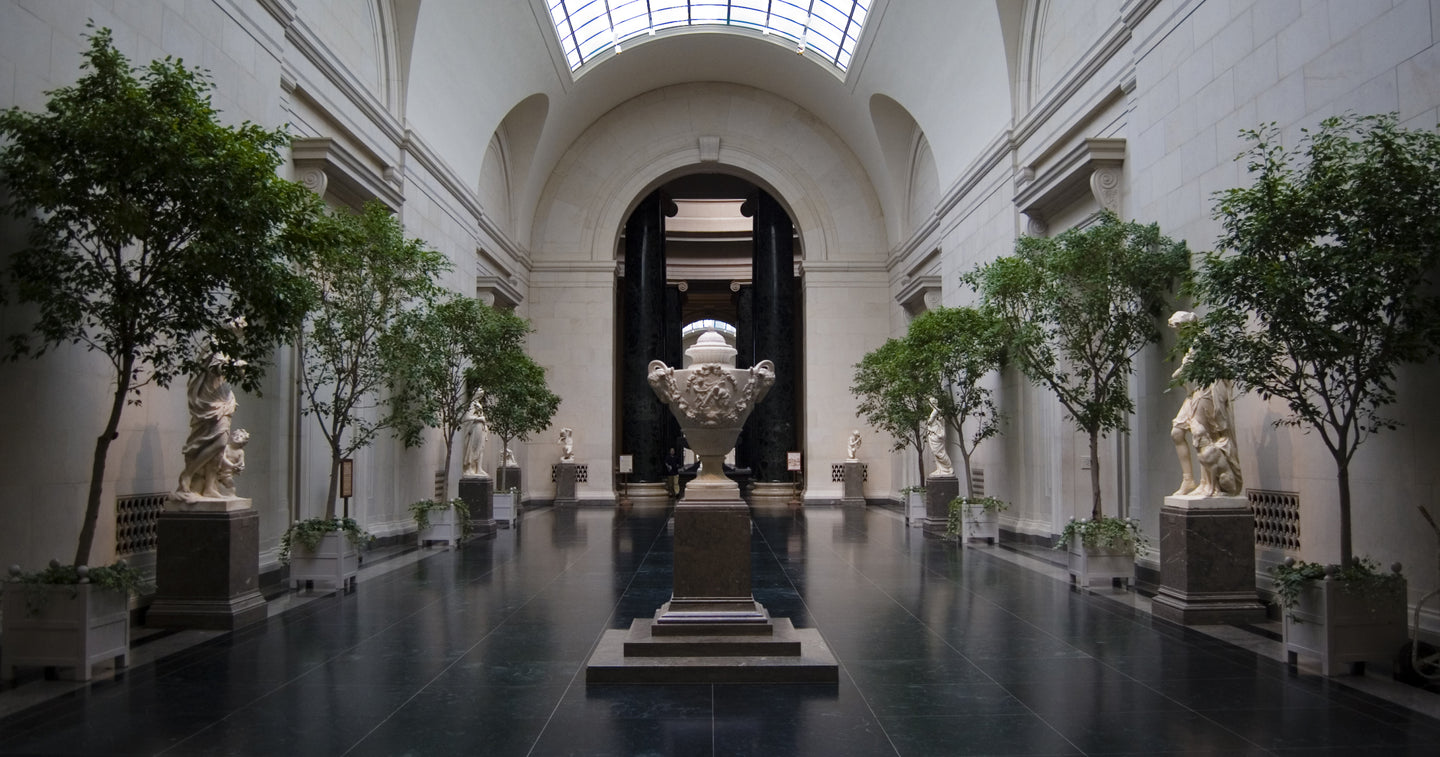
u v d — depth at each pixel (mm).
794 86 30219
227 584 8812
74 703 6223
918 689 6598
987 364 17078
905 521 22547
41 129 6746
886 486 30078
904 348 18922
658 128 31234
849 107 28562
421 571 13258
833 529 20359
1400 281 6578
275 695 6434
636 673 6766
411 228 17875
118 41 8922
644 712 5996
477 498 18828
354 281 11773
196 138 7031
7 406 7453
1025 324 12586
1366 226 6652
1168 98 11664
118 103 6785
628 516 24422
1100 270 11391
